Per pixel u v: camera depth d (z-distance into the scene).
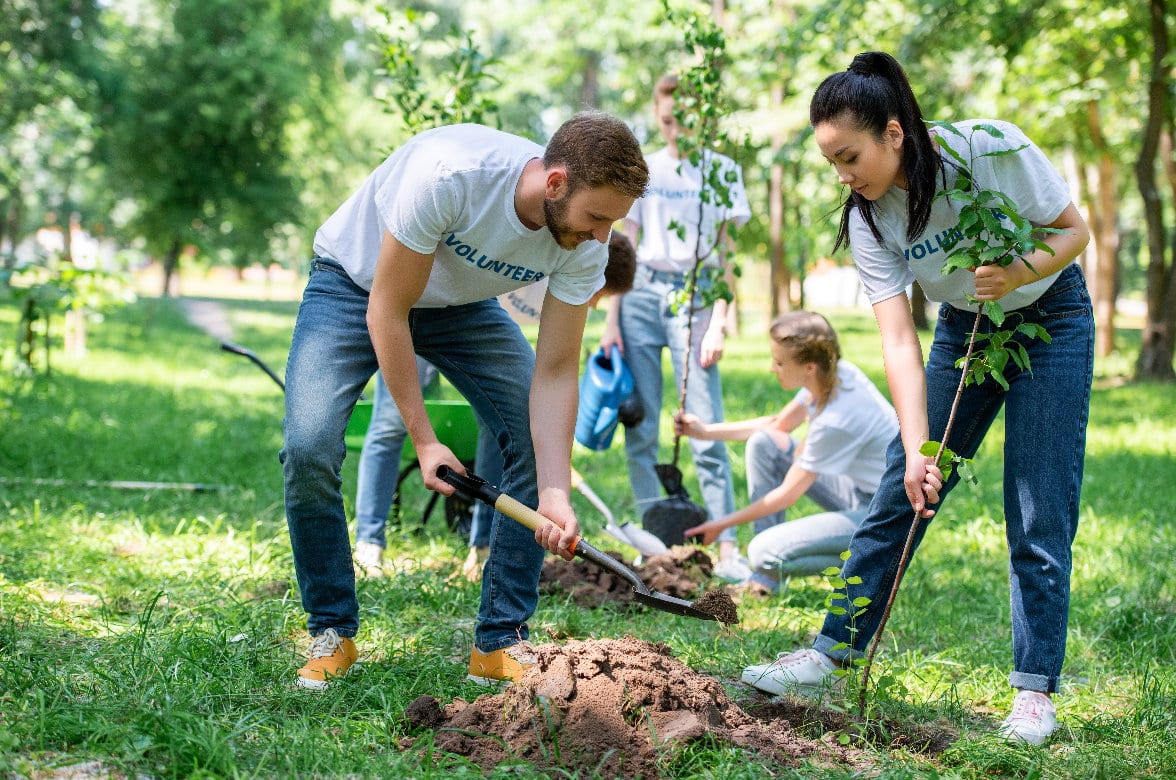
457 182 2.96
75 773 2.59
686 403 5.43
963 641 4.22
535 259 3.13
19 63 17.19
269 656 3.51
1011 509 3.21
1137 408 12.33
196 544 5.11
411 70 5.89
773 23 15.27
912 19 12.77
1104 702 3.57
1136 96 17.97
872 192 3.08
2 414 8.38
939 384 3.36
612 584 4.67
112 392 11.08
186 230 24.91
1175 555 5.49
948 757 2.99
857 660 3.16
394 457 4.95
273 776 2.64
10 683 3.07
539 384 3.29
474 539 4.85
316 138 29.28
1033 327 2.96
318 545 3.24
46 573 4.47
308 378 3.19
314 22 27.89
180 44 23.81
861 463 4.75
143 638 3.49
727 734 2.87
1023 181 3.05
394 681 3.29
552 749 2.77
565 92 35.22
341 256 3.26
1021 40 12.98
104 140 23.44
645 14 20.17
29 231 32.25
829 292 46.72
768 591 4.81
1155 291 15.33
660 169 5.42
